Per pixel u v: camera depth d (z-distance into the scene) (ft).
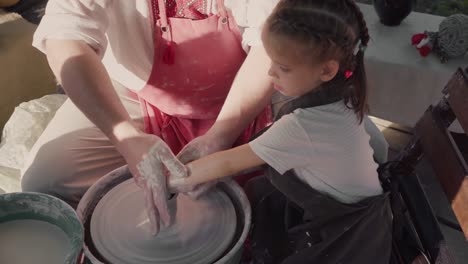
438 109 4.26
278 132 3.82
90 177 4.86
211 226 4.09
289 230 4.32
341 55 3.60
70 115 5.17
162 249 3.90
